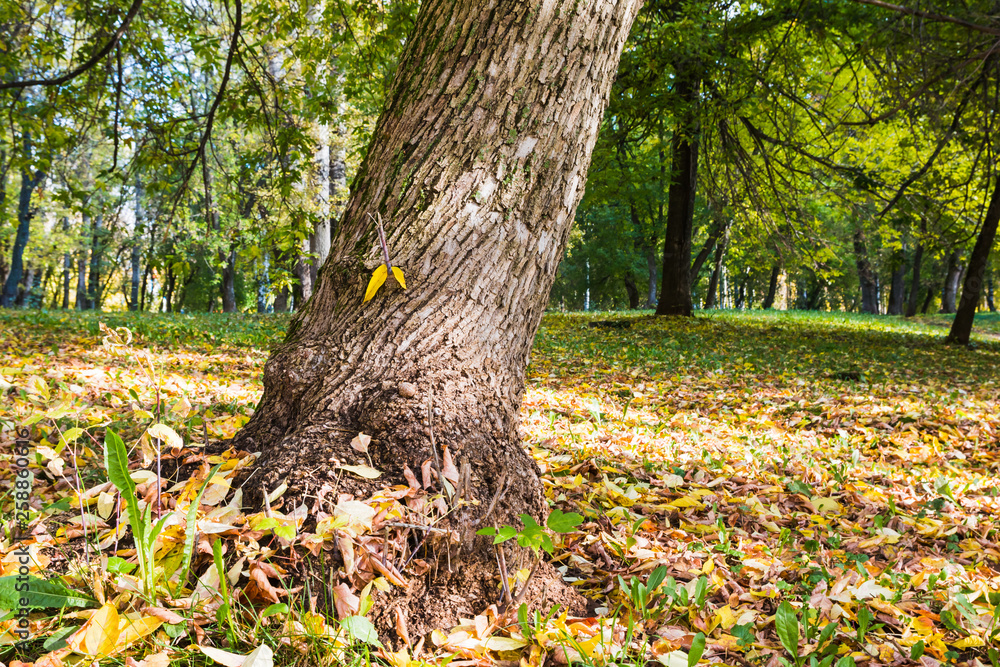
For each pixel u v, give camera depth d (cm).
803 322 2012
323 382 230
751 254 1942
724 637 190
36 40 717
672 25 1207
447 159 245
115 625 138
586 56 253
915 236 1487
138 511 156
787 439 511
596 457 391
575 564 238
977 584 239
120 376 489
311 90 869
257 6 773
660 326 1560
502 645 169
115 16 720
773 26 1276
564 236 263
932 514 337
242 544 171
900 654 190
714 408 646
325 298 252
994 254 1695
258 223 699
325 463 199
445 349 233
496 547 201
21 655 143
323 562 172
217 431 314
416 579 184
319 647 152
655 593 214
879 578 240
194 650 147
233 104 741
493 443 224
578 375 847
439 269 239
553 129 249
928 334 1777
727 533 272
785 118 1487
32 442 276
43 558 172
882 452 473
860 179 1391
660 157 2091
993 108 1080
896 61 1022
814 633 192
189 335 961
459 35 253
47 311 1335
